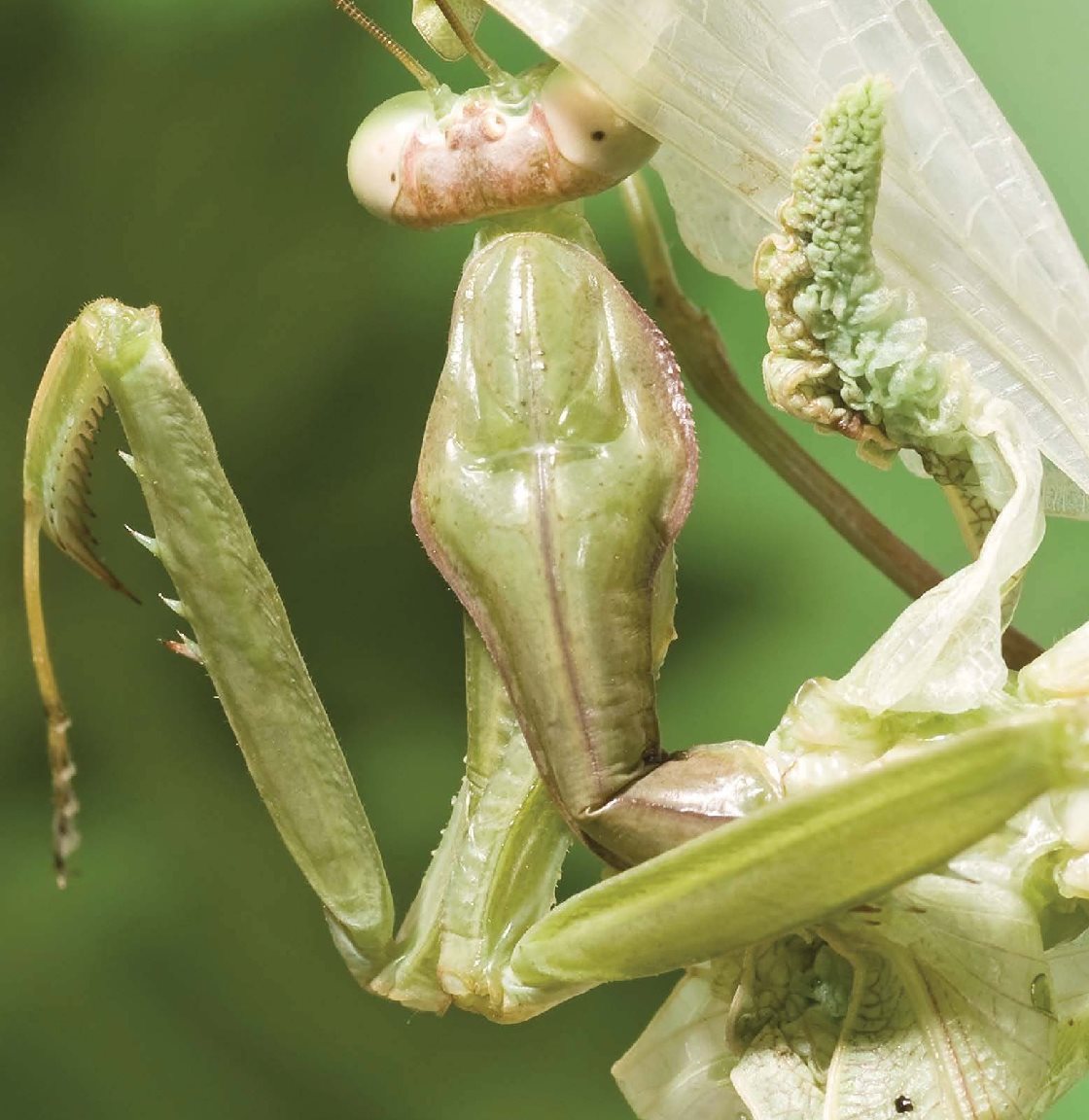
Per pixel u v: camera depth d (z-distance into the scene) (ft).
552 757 0.44
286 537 0.61
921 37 0.45
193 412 0.45
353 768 0.61
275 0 0.62
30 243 0.61
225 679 0.45
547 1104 0.60
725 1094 0.47
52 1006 0.60
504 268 0.45
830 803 0.42
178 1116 0.60
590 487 0.44
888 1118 0.45
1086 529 0.56
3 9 0.62
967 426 0.45
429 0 0.46
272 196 0.61
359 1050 0.60
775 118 0.45
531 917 0.46
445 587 0.61
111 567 0.62
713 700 0.59
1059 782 0.42
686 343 0.50
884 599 0.59
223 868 0.61
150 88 0.62
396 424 0.61
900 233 0.45
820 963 0.46
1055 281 0.45
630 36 0.44
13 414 0.61
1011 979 0.45
